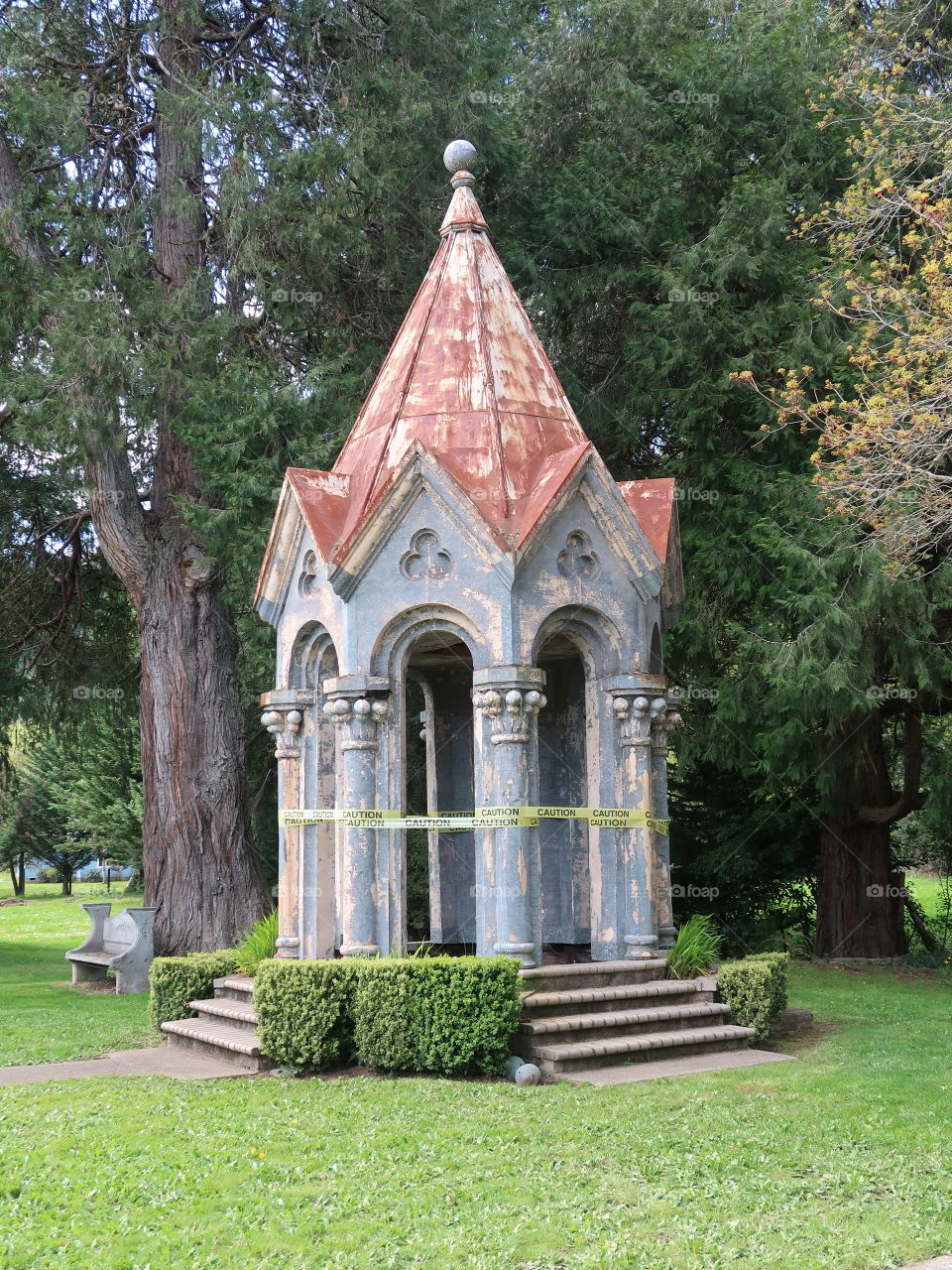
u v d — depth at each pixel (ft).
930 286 44.91
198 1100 29.63
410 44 63.16
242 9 67.46
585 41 71.41
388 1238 19.83
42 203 59.41
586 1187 22.22
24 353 58.85
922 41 61.82
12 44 58.80
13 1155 24.80
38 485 76.64
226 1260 19.04
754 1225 20.15
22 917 137.69
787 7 67.77
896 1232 19.70
